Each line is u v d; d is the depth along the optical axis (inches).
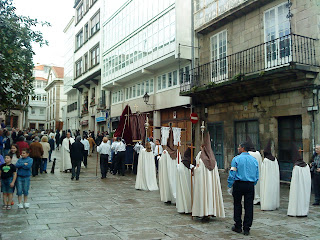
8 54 413.7
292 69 422.6
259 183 347.6
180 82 722.8
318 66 436.1
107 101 1139.3
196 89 611.8
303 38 459.8
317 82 438.9
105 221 262.1
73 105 1627.7
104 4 1101.7
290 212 290.8
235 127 593.0
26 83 476.7
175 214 290.7
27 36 432.5
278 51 499.5
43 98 2615.7
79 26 1424.7
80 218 270.4
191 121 655.8
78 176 503.5
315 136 438.6
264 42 529.3
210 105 655.8
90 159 863.7
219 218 278.7
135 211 300.5
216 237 224.5
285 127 499.5
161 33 729.0
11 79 444.8
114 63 986.1
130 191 413.4
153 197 374.6
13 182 296.2
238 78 507.8
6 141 619.2
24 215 277.3
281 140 504.4
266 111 522.6
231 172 235.9
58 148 1107.3
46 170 612.7
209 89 581.9
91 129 1330.0
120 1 954.1
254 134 551.2
